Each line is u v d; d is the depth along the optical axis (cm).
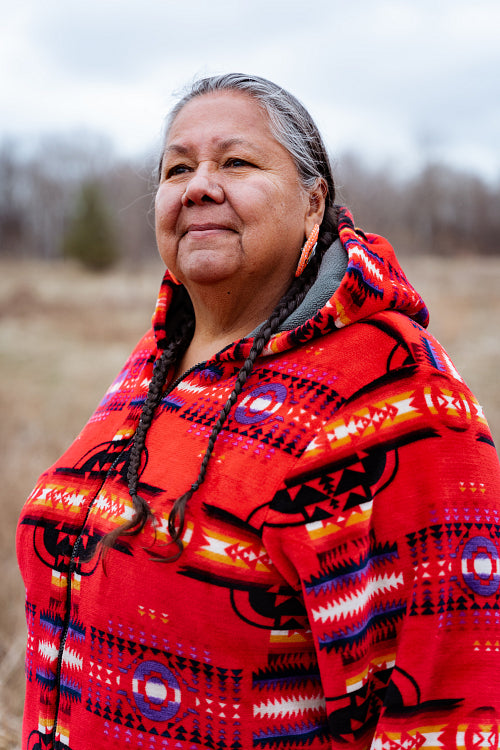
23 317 1582
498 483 113
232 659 108
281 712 109
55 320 1561
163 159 136
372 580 109
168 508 113
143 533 114
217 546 108
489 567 108
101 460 133
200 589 108
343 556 105
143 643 112
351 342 115
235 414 116
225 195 122
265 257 124
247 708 108
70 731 121
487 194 5150
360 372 112
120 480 124
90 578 120
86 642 119
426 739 105
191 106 130
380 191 5062
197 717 109
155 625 111
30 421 705
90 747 117
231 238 122
